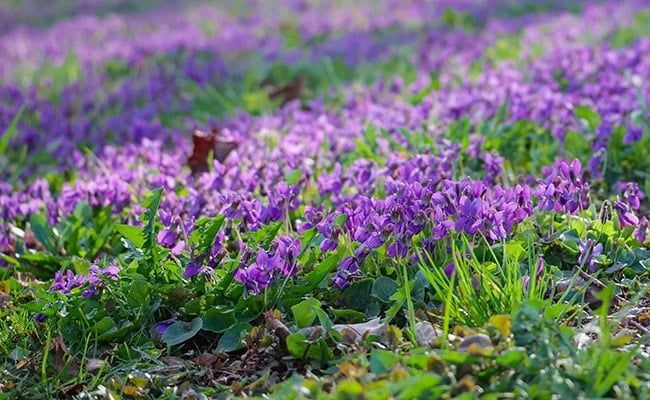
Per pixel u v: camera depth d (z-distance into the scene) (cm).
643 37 1145
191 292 497
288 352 456
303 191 644
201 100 1230
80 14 2506
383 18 1730
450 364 383
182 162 821
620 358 376
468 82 941
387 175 628
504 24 1494
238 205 545
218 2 2389
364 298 491
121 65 1516
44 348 492
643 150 689
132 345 489
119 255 613
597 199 642
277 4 2191
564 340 380
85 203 671
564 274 508
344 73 1302
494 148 734
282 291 483
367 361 411
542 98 776
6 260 622
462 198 466
